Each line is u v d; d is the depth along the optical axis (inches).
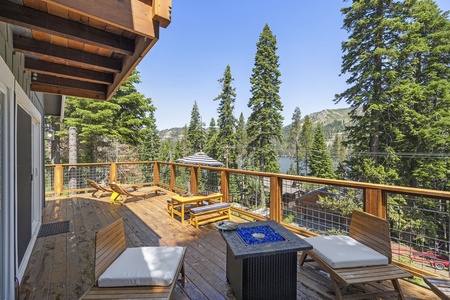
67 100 502.6
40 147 179.5
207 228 155.6
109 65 107.8
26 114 119.3
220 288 87.5
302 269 100.3
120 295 62.8
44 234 145.3
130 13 66.1
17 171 95.7
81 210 201.0
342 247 87.7
